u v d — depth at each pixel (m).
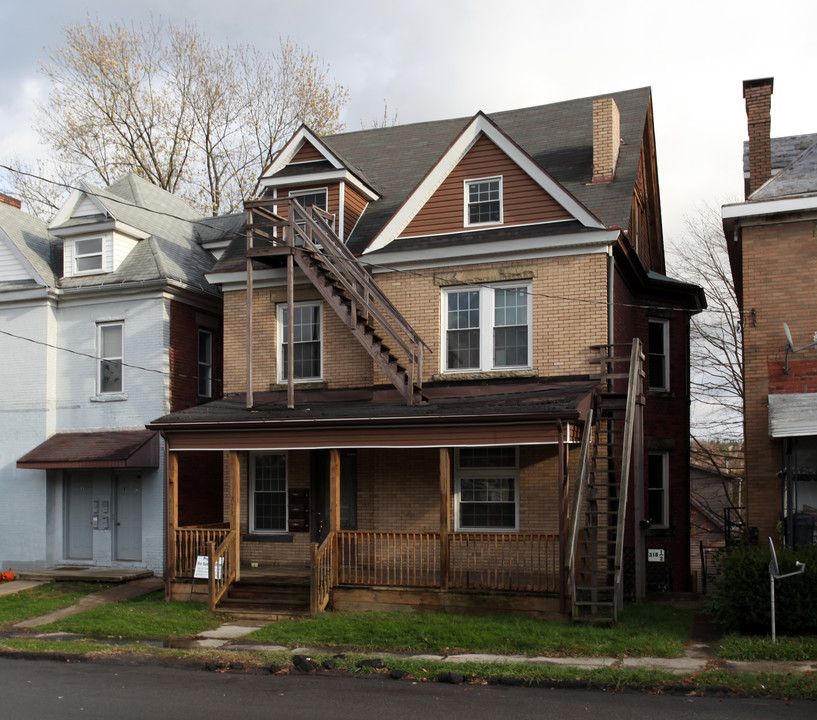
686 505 20.28
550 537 13.75
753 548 13.79
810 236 15.08
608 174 18.44
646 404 19.61
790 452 14.24
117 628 14.09
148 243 21.92
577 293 16.72
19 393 21.56
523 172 17.58
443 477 14.42
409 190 21.31
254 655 11.89
